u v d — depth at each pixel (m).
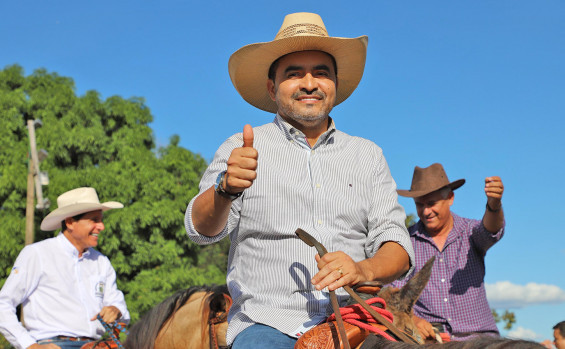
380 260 2.49
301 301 2.51
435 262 5.43
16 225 19.52
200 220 2.42
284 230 2.60
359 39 2.96
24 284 5.13
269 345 2.34
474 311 5.31
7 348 14.16
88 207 5.43
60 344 5.08
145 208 20.53
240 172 2.15
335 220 2.66
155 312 4.71
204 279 20.14
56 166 21.20
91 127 21.81
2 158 20.58
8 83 22.75
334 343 2.07
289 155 2.74
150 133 23.27
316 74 2.88
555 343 5.10
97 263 5.56
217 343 4.36
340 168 2.77
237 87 3.30
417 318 3.96
